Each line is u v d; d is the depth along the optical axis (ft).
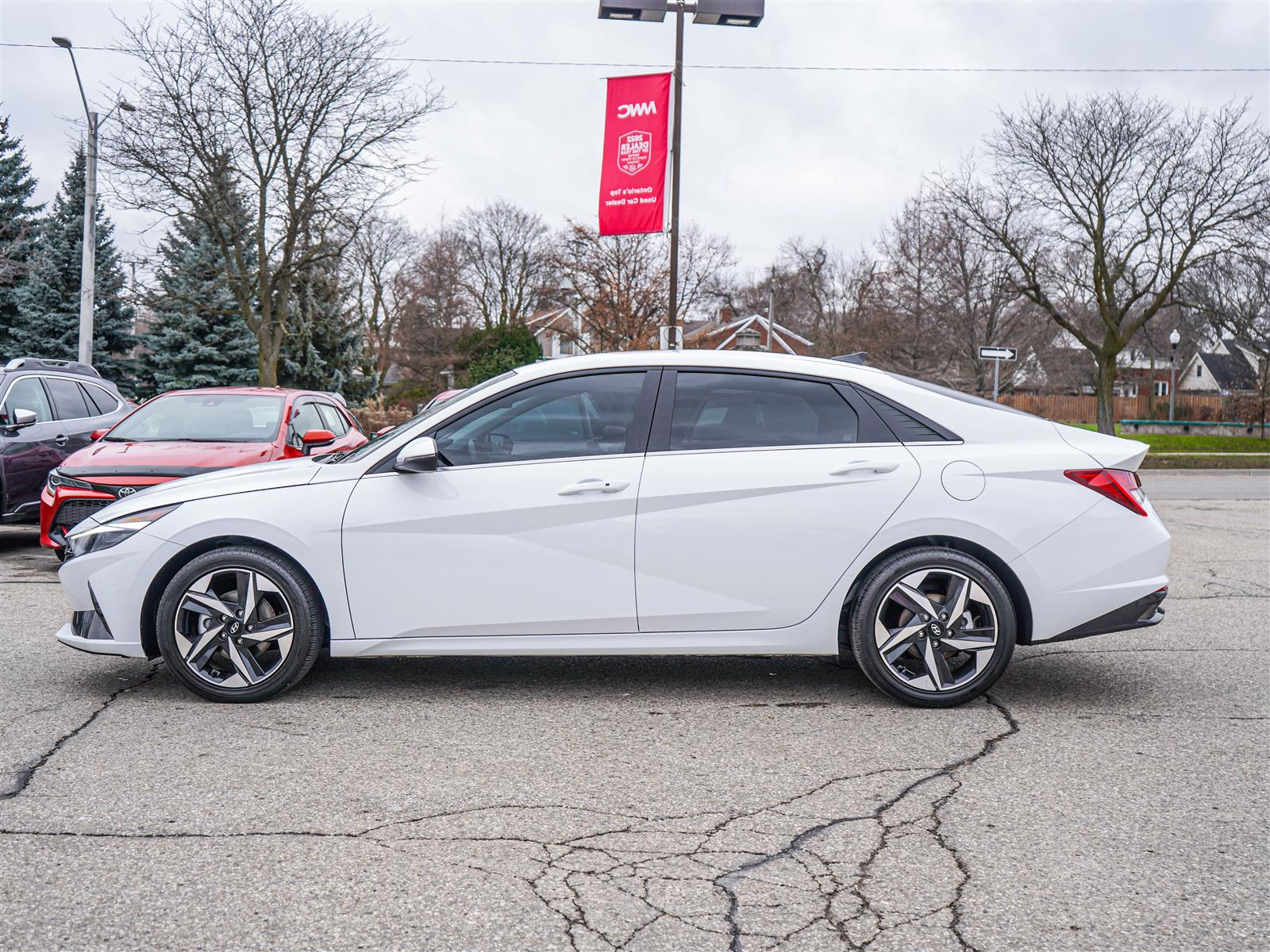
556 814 11.52
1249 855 10.53
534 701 16.10
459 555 15.49
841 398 16.11
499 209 212.43
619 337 105.81
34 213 116.47
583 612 15.57
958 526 15.43
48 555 32.22
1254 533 39.58
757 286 212.43
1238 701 16.38
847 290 199.93
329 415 33.99
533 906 9.35
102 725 14.61
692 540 15.47
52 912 9.15
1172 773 12.98
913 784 12.54
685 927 8.98
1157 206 103.40
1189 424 146.51
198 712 15.29
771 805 11.83
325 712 15.37
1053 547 15.46
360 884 9.76
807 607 15.61
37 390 34.47
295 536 15.43
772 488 15.51
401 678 17.35
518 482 15.56
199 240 110.63
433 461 15.30
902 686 15.61
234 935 8.79
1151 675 18.01
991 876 10.03
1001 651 15.48
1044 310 126.21
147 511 15.85
